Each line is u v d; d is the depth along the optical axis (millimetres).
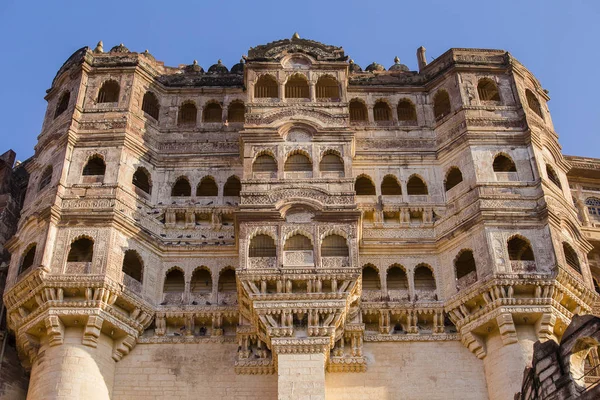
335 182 44469
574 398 27938
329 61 50031
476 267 42594
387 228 45688
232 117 51156
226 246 45094
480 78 49969
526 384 30828
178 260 44781
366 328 42875
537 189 44688
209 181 48344
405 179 47562
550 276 41219
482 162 45969
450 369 41375
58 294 40656
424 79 51594
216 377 41250
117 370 41219
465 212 44812
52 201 43500
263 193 43750
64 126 47312
